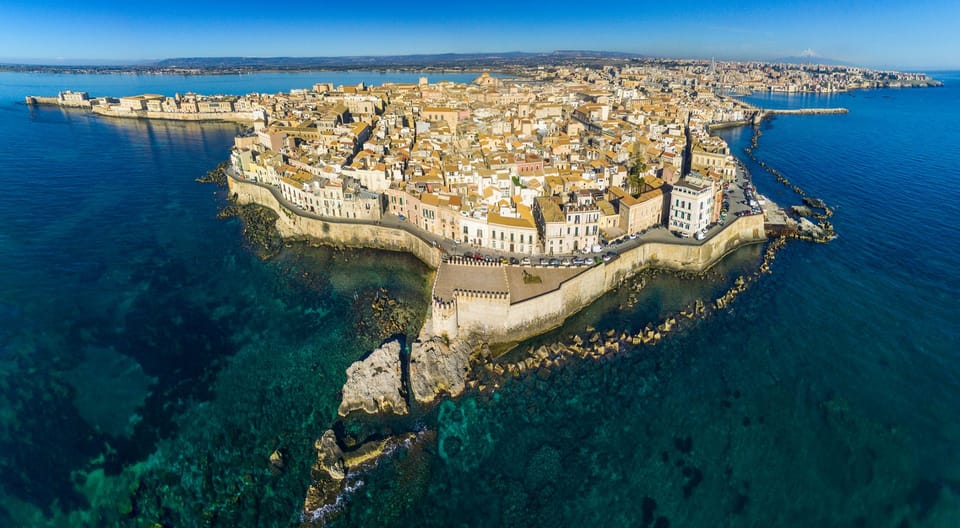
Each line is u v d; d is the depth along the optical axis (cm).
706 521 8888
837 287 15888
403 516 8994
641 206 17650
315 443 10306
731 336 13538
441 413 11138
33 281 15925
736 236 18838
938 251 18100
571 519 8975
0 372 11975
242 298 15588
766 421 10844
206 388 11875
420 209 18075
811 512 8975
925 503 9019
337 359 12825
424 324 14000
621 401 11475
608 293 15762
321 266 17588
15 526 8850
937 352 12812
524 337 13688
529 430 10756
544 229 16262
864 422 10719
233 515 9050
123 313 14562
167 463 10050
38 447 10256
